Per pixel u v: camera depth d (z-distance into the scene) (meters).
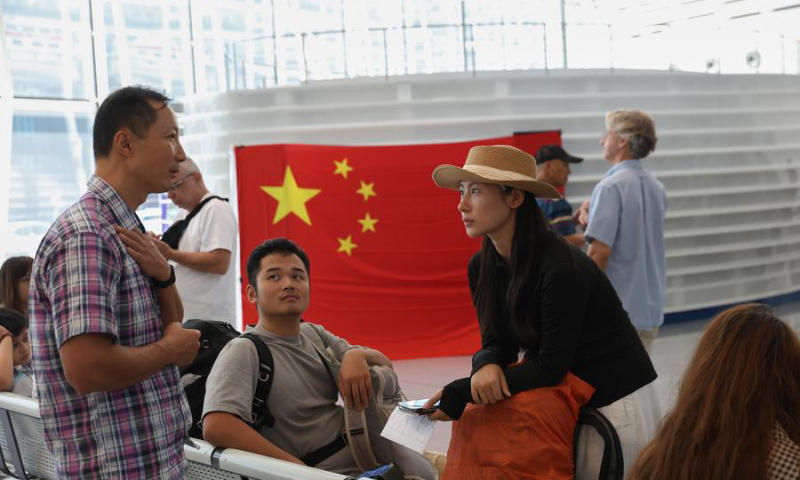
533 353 2.03
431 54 8.70
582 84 6.79
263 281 2.49
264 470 1.96
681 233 7.21
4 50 8.10
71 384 1.58
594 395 2.05
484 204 2.00
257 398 2.38
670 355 6.17
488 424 1.96
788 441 1.34
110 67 9.38
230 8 10.36
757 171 7.56
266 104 6.64
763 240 7.74
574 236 4.74
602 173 6.82
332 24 10.36
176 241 4.09
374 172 6.41
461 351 6.45
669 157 7.10
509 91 6.64
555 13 10.41
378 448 2.46
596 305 2.02
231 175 6.67
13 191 8.71
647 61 12.15
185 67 10.09
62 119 9.02
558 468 1.92
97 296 1.56
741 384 1.36
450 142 6.50
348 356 2.46
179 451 1.79
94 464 1.65
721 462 1.33
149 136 1.72
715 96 7.34
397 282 6.45
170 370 1.80
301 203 6.39
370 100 6.56
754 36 12.02
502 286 2.10
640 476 1.45
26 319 3.31
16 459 2.80
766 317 1.42
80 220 1.62
